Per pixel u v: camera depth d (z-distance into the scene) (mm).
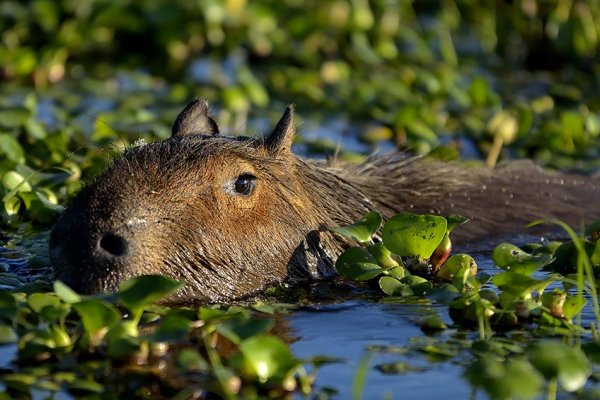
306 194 10977
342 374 7949
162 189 9766
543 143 16625
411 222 10266
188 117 11406
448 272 10398
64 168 13031
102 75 20172
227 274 9992
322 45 21141
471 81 19422
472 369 7434
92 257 9188
